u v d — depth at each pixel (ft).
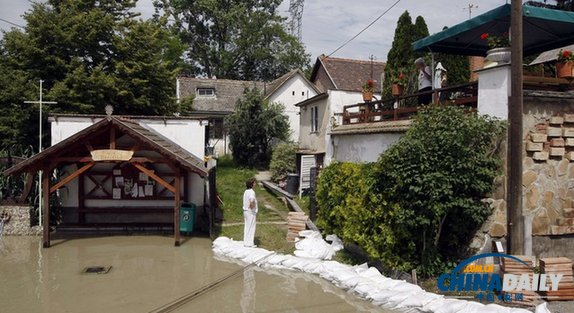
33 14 61.21
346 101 70.85
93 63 66.08
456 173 25.52
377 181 29.60
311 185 50.60
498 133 26.05
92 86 60.39
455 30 32.53
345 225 34.73
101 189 48.03
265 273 32.81
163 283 30.19
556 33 33.01
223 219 50.88
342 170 36.76
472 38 35.99
